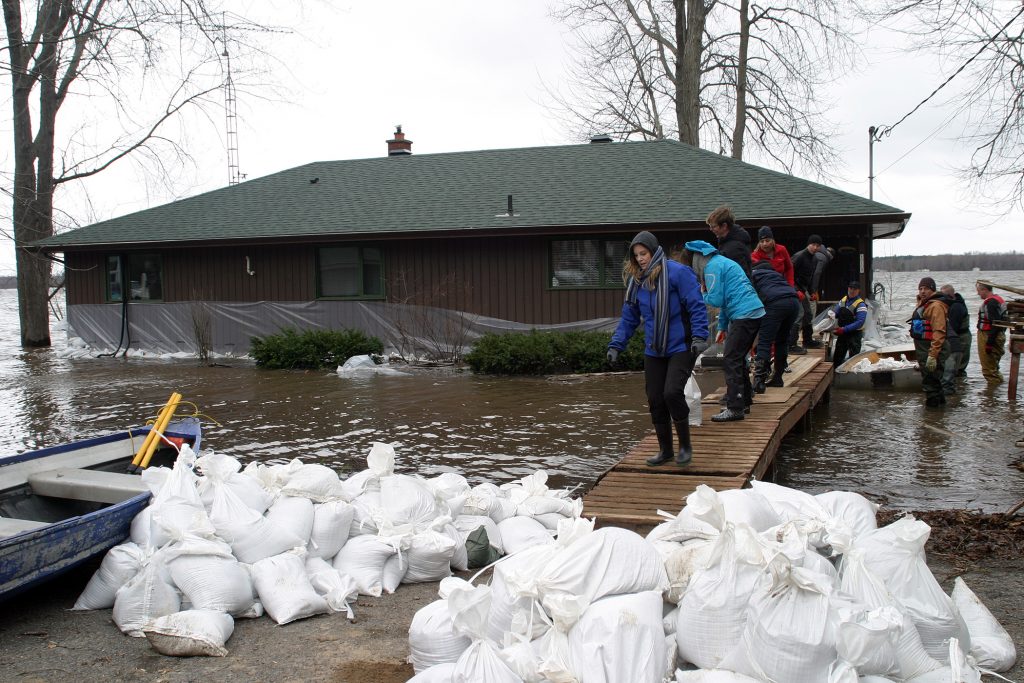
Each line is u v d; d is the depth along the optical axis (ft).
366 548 16.97
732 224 28.30
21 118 66.80
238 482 17.26
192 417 26.50
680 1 81.35
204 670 13.33
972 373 51.13
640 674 10.70
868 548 12.88
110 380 52.47
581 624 11.22
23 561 14.53
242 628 15.06
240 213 69.26
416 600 16.35
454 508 18.58
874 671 10.69
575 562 12.09
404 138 80.69
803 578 10.69
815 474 26.86
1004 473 26.53
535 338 52.47
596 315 58.85
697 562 12.45
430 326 60.95
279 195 71.92
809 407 32.71
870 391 44.39
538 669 10.97
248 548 16.02
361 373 53.93
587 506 19.22
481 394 43.65
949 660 11.65
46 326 80.69
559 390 44.50
